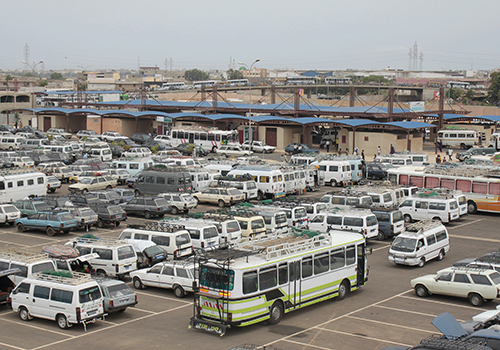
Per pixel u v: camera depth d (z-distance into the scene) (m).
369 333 18.88
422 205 37.38
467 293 22.11
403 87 179.12
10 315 21.02
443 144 89.94
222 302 18.33
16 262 22.23
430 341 13.11
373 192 38.94
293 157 57.94
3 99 138.00
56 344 17.80
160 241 26.88
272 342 17.95
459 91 188.88
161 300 22.77
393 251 27.88
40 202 36.88
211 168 51.19
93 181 48.28
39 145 70.62
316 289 21.28
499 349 13.65
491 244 32.53
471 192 42.00
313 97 192.38
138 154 67.81
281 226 33.19
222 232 29.45
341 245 22.59
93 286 19.58
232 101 138.75
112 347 17.53
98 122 104.12
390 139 77.25
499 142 78.19
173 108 102.62
